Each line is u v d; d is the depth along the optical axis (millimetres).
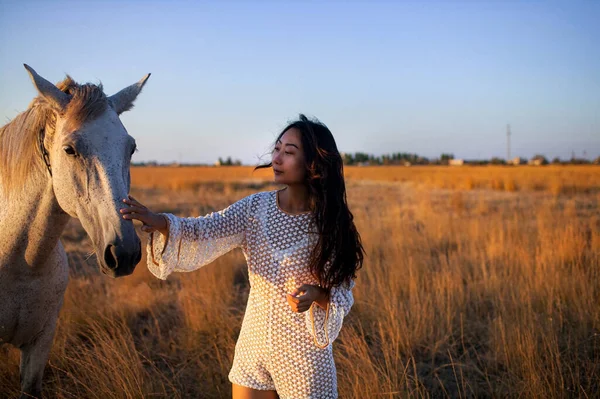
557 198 15250
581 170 37719
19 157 2275
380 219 9828
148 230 1686
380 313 4137
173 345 3695
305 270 1841
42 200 2254
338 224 1801
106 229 1842
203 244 1801
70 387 3102
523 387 2898
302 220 1851
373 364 3164
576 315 4004
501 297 4504
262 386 1896
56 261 2576
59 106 2057
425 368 3465
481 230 7961
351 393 2805
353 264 1844
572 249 5984
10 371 3199
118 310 4262
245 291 5238
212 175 35344
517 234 7582
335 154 1832
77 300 4402
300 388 1831
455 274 5188
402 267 5438
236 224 1885
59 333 3744
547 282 4605
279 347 1830
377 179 33969
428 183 24719
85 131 1954
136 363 3123
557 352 3162
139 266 5594
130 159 2092
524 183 21062
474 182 22422
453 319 4230
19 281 2375
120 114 2359
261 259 1862
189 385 3195
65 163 2004
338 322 1808
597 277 4805
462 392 3148
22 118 2355
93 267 6188
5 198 2342
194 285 4961
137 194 17859
